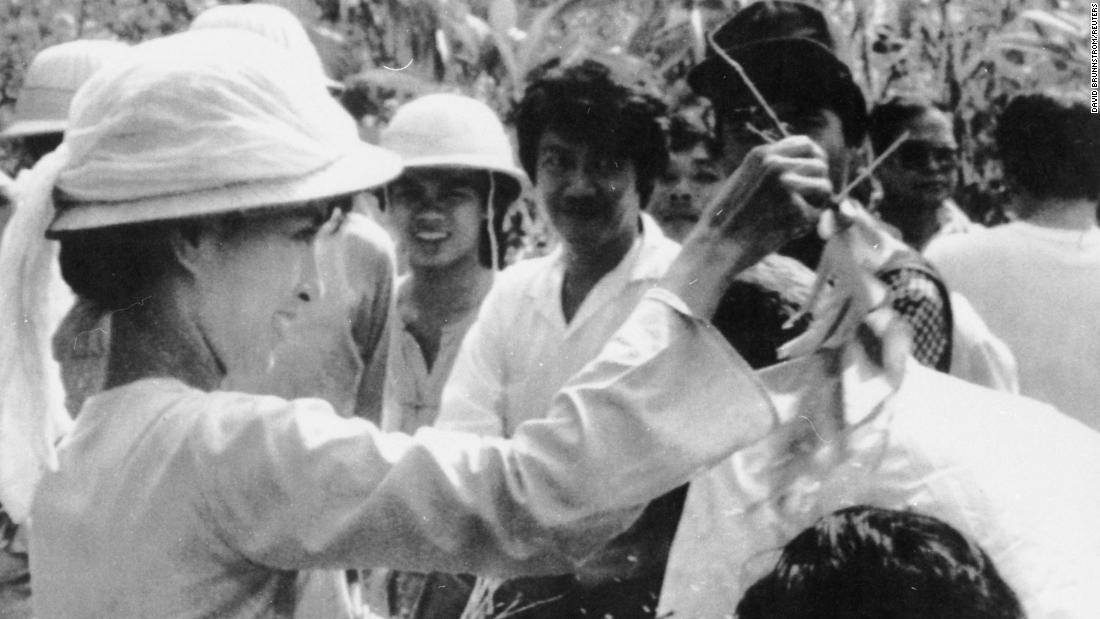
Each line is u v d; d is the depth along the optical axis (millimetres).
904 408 2324
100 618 2156
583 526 2090
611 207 3436
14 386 2227
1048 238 3832
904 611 1810
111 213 2148
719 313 2426
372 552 2104
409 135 4070
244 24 3867
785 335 2410
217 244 2201
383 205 4137
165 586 2133
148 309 2232
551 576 3049
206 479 2127
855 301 2268
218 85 2166
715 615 2375
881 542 1835
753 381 2074
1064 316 3803
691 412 2062
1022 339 3816
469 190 4059
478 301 4102
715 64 3490
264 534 2115
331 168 2186
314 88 2238
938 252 3943
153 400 2207
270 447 2117
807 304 2289
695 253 2102
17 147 5395
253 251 2205
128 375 2256
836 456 2305
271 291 2217
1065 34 5312
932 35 5492
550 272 3566
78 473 2209
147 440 2178
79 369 2367
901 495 2275
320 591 2295
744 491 2367
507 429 3498
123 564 2150
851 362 2281
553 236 4652
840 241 2291
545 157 3469
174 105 2158
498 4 5340
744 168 2098
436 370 4078
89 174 2168
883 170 4418
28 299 2221
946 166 4402
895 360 2285
